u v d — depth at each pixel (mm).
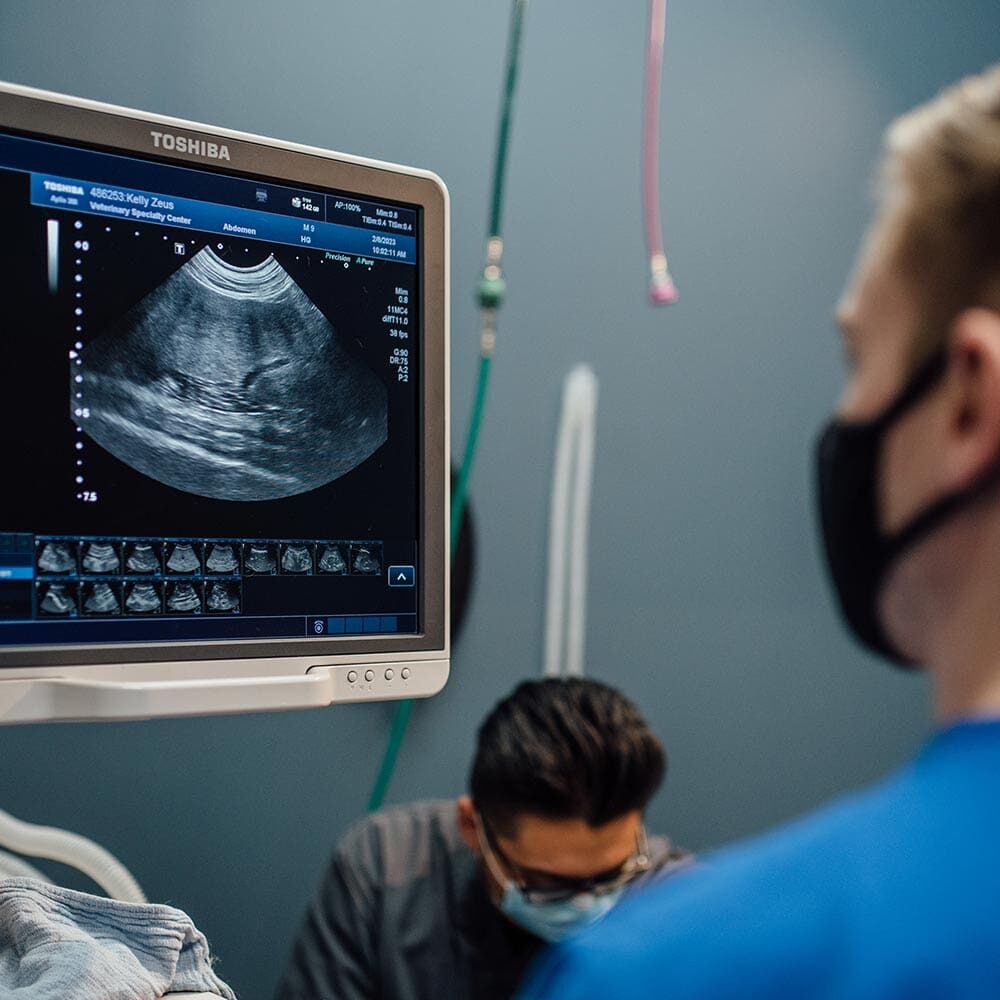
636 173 1586
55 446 633
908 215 326
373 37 1410
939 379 316
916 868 262
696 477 1628
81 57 1249
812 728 1706
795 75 1707
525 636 1509
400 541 753
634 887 1108
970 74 1863
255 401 700
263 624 695
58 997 581
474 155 1474
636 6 1584
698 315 1632
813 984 256
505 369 1495
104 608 643
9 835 802
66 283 642
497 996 1236
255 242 706
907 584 335
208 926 1315
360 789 1409
